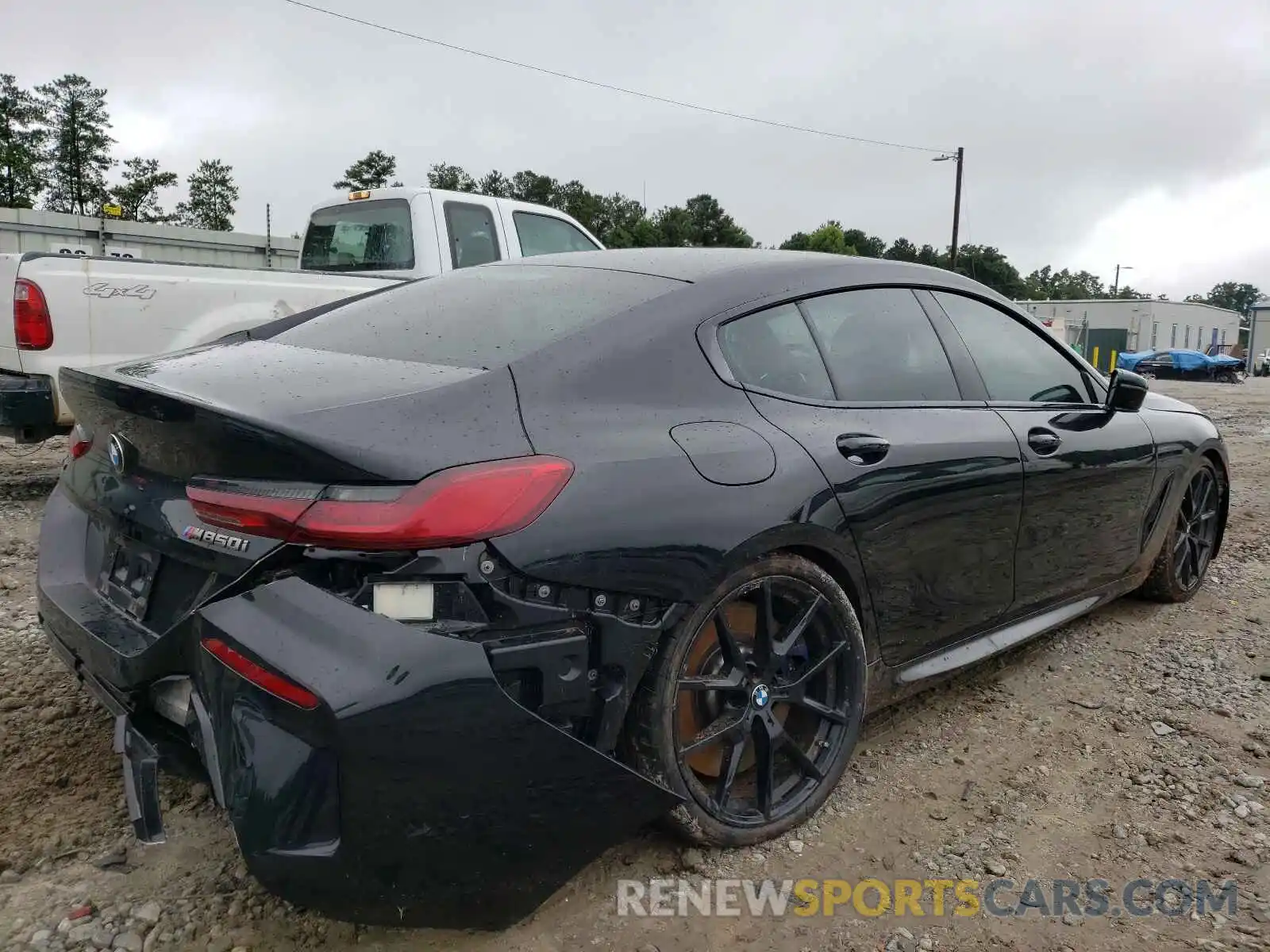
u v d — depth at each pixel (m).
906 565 2.78
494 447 1.96
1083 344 48.62
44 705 3.14
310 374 2.22
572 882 2.33
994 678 3.68
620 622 2.07
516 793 1.89
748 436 2.40
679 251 3.11
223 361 2.48
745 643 2.43
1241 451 10.45
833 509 2.50
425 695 1.77
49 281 5.22
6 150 56.81
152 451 2.20
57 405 5.31
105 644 2.20
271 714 1.79
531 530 1.92
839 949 2.15
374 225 7.23
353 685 1.74
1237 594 4.80
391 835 1.79
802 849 2.52
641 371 2.32
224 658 1.85
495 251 7.33
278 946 2.07
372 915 1.88
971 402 3.16
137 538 2.26
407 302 2.94
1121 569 3.96
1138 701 3.49
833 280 2.91
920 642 2.93
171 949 2.04
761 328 2.64
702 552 2.18
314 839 1.77
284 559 1.88
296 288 6.20
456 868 1.87
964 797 2.80
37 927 2.08
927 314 3.18
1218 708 3.43
